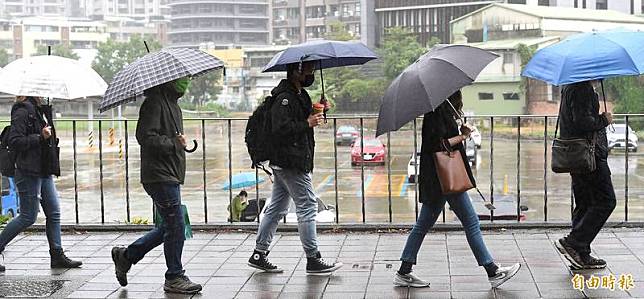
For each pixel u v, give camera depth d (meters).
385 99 6.87
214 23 116.56
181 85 7.12
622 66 6.78
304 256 8.52
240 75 90.69
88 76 7.89
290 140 7.42
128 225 10.06
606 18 70.56
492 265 7.04
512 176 35.62
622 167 37.34
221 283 7.52
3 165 8.01
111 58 90.31
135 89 6.64
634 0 80.88
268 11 114.31
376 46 90.12
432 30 85.50
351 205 28.06
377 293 7.04
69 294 7.21
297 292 7.15
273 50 90.00
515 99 67.06
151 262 8.34
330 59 7.77
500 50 67.38
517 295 6.81
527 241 8.90
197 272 7.94
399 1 87.81
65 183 35.34
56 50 96.81
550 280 7.24
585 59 6.85
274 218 7.82
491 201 10.20
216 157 46.81
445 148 6.93
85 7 154.50
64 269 8.15
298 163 7.43
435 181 7.03
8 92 7.57
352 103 75.81
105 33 117.38
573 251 7.50
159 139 6.94
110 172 39.50
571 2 79.12
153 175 7.02
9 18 132.25
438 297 6.85
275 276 7.73
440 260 8.13
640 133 53.62
